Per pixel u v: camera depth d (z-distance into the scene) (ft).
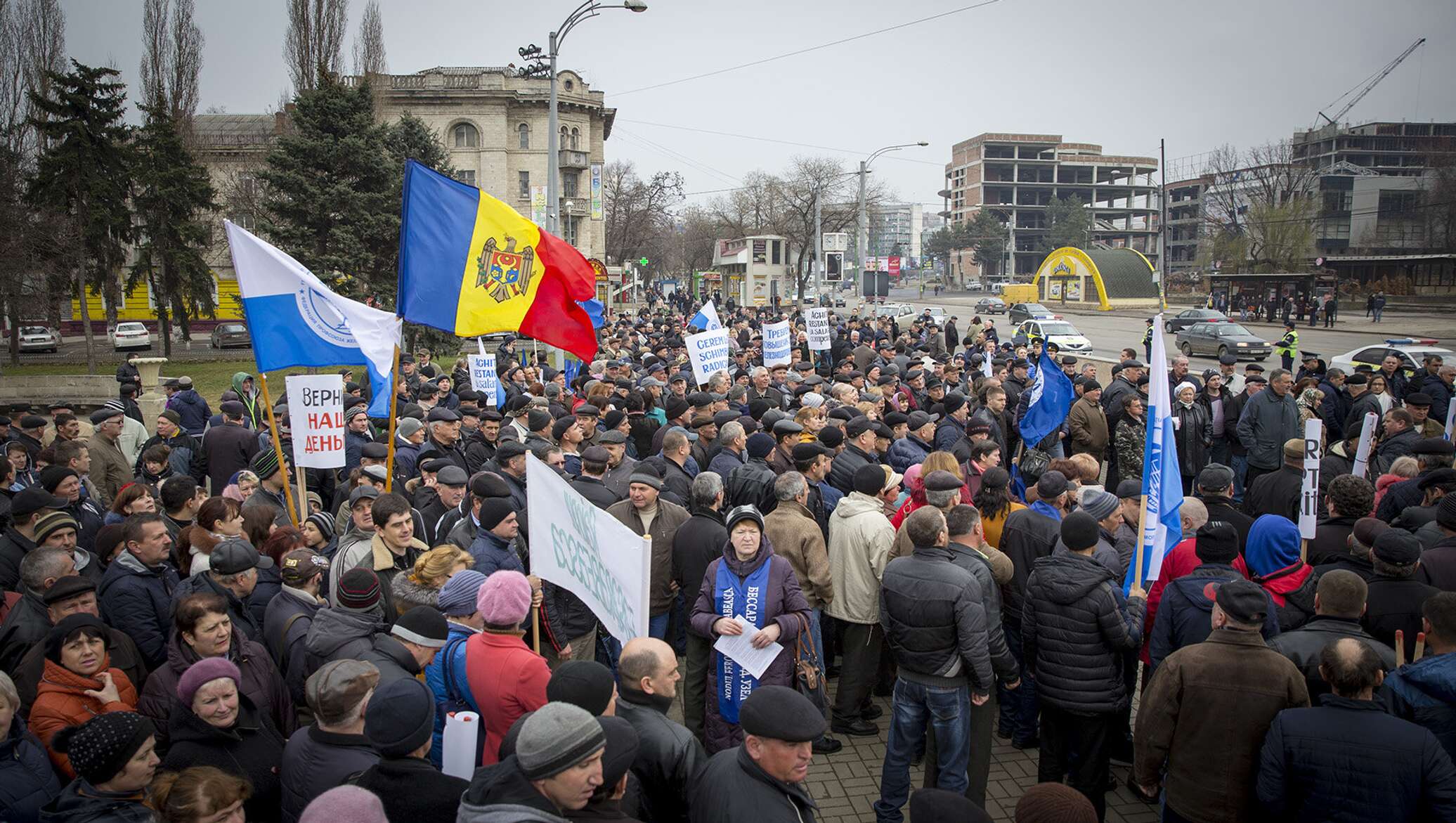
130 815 10.54
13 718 12.00
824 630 24.04
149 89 139.85
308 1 118.32
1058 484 20.26
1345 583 14.46
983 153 448.65
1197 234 322.55
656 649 12.42
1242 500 39.45
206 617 13.55
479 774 9.64
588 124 203.31
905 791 16.78
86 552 18.89
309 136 90.27
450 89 187.01
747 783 10.51
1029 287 261.65
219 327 140.15
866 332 87.45
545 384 42.86
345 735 11.59
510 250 24.27
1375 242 268.21
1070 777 16.92
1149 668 19.31
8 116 122.01
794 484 19.94
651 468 22.18
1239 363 109.70
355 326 22.66
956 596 15.81
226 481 32.45
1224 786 13.32
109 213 111.86
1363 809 11.69
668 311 161.27
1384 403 37.29
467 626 14.55
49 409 71.31
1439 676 12.89
